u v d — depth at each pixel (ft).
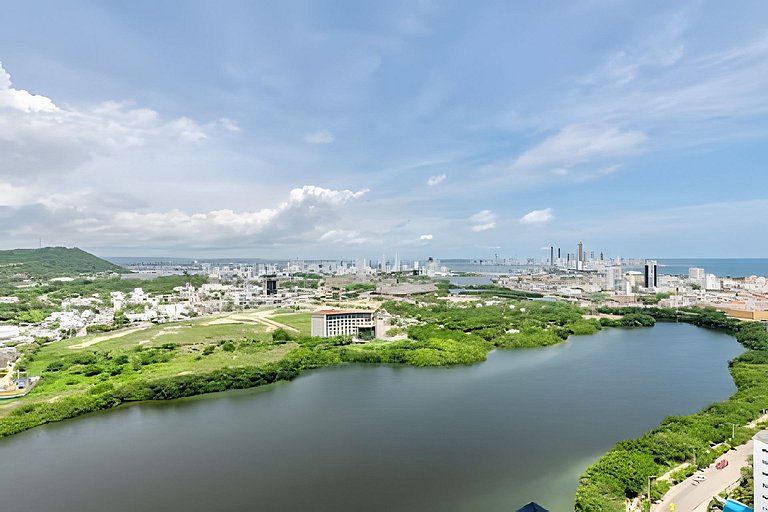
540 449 554.87
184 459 545.03
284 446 577.43
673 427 535.60
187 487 480.23
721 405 616.80
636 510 397.19
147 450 572.10
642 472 432.66
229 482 489.26
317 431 624.59
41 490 477.77
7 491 476.13
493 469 506.07
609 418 655.76
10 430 622.54
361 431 622.13
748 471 424.87
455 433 608.60
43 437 617.62
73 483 491.31
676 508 397.19
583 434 598.34
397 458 538.06
